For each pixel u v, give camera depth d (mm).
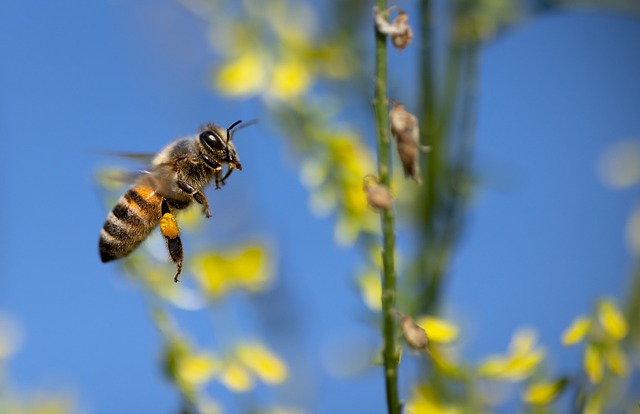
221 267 228
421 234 236
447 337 220
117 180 229
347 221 234
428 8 234
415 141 202
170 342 222
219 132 231
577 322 214
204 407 221
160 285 225
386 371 204
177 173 229
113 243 226
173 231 223
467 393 224
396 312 203
